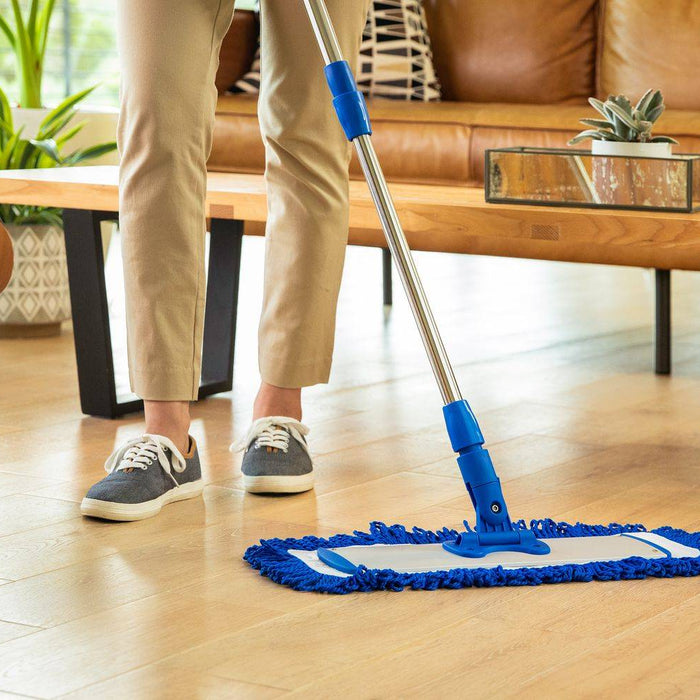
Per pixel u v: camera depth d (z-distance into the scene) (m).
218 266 2.40
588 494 1.72
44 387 2.41
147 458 1.61
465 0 3.51
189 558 1.42
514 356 2.82
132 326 1.65
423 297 1.43
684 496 1.71
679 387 2.49
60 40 5.12
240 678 1.08
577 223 1.74
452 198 1.96
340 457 1.93
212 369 2.42
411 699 1.03
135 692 1.05
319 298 1.75
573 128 2.79
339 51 1.47
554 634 1.18
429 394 2.42
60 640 1.16
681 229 1.65
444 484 1.78
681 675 1.08
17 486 1.73
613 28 3.39
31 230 2.90
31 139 3.11
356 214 1.91
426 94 3.39
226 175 2.55
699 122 2.71
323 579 1.31
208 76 1.64
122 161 1.64
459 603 1.27
